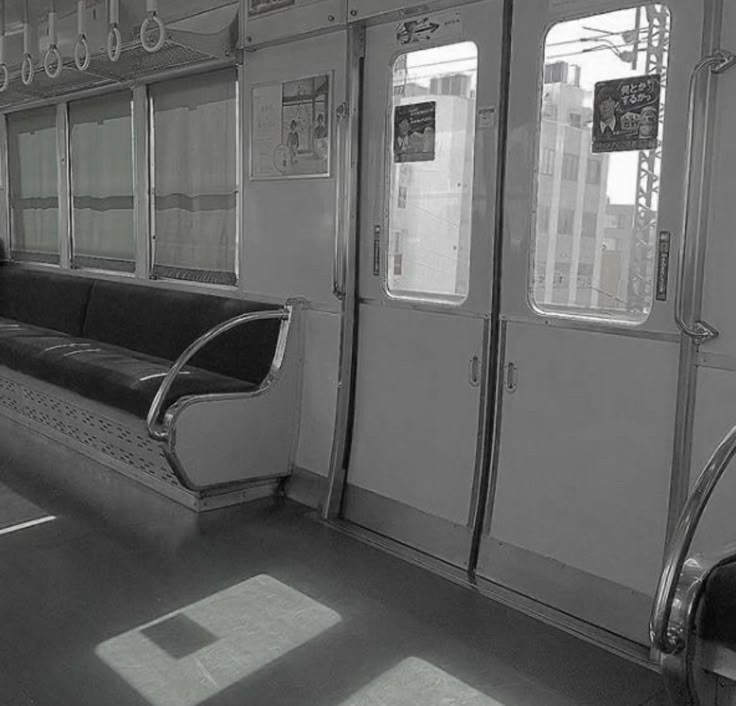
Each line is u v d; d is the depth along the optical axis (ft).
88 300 20.49
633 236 10.34
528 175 11.34
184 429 14.03
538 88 11.14
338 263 14.10
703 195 9.48
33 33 23.30
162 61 17.22
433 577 12.10
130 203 19.89
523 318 11.53
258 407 14.82
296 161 14.97
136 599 11.28
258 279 16.11
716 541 9.61
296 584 11.80
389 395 13.60
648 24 10.00
